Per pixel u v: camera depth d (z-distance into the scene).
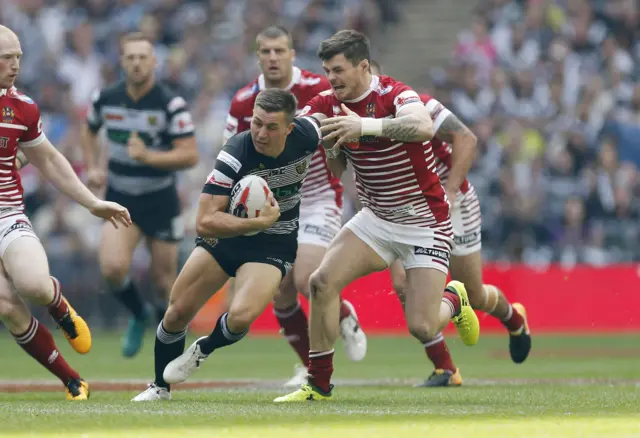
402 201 23.53
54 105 69.25
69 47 72.56
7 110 23.23
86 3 76.12
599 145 63.34
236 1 76.81
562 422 17.44
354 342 30.03
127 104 37.00
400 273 29.67
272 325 61.25
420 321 23.64
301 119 22.66
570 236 59.78
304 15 74.12
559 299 56.88
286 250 23.16
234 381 31.75
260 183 21.73
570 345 50.44
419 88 75.50
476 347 51.16
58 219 62.22
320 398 23.45
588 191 60.72
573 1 70.50
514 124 64.44
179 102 37.03
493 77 66.88
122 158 37.44
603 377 33.47
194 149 37.09
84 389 24.38
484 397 24.30
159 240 38.50
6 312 23.23
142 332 40.44
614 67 67.69
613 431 16.11
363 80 22.86
